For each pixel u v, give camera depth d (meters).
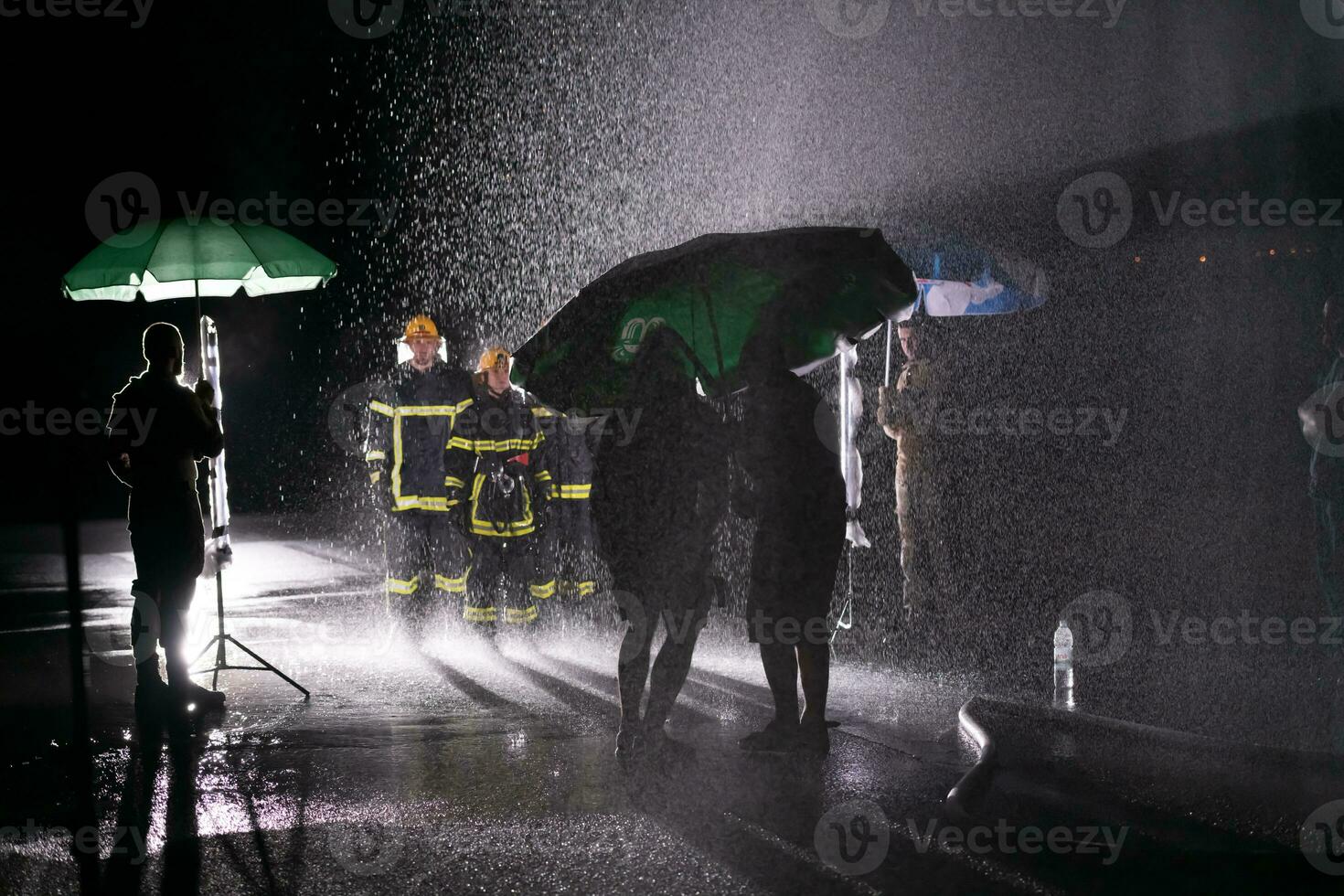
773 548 5.25
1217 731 5.82
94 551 16.97
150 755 5.60
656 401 5.19
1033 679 7.01
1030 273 8.53
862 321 5.62
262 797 4.88
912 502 8.36
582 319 5.40
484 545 8.48
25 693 7.21
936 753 5.38
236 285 7.80
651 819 4.49
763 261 5.37
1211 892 3.66
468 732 5.91
